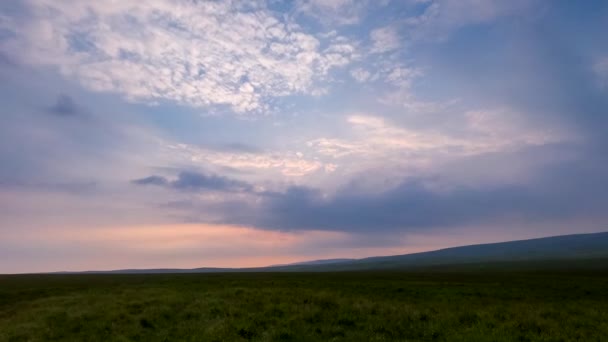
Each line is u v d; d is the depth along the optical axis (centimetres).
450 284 4775
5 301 3891
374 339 1747
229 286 4194
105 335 1905
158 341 1778
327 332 1861
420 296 3331
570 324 2014
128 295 3122
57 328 2042
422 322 2070
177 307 2470
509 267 13525
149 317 2192
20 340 1859
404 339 1766
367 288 4000
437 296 3325
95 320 2191
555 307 2627
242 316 2116
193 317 2216
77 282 6712
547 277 6631
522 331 1858
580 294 3666
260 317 2080
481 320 2073
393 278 6869
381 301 2811
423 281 5622
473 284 4816
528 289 4031
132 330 1962
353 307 2370
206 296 2808
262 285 4366
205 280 5916
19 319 2397
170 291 3384
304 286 4228
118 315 2253
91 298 3097
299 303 2472
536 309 2453
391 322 2047
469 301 2983
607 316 2255
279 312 2236
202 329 1922
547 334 1778
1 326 2236
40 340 1825
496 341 1664
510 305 2744
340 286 4278
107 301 2816
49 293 4322
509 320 2081
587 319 2155
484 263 19862
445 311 2370
